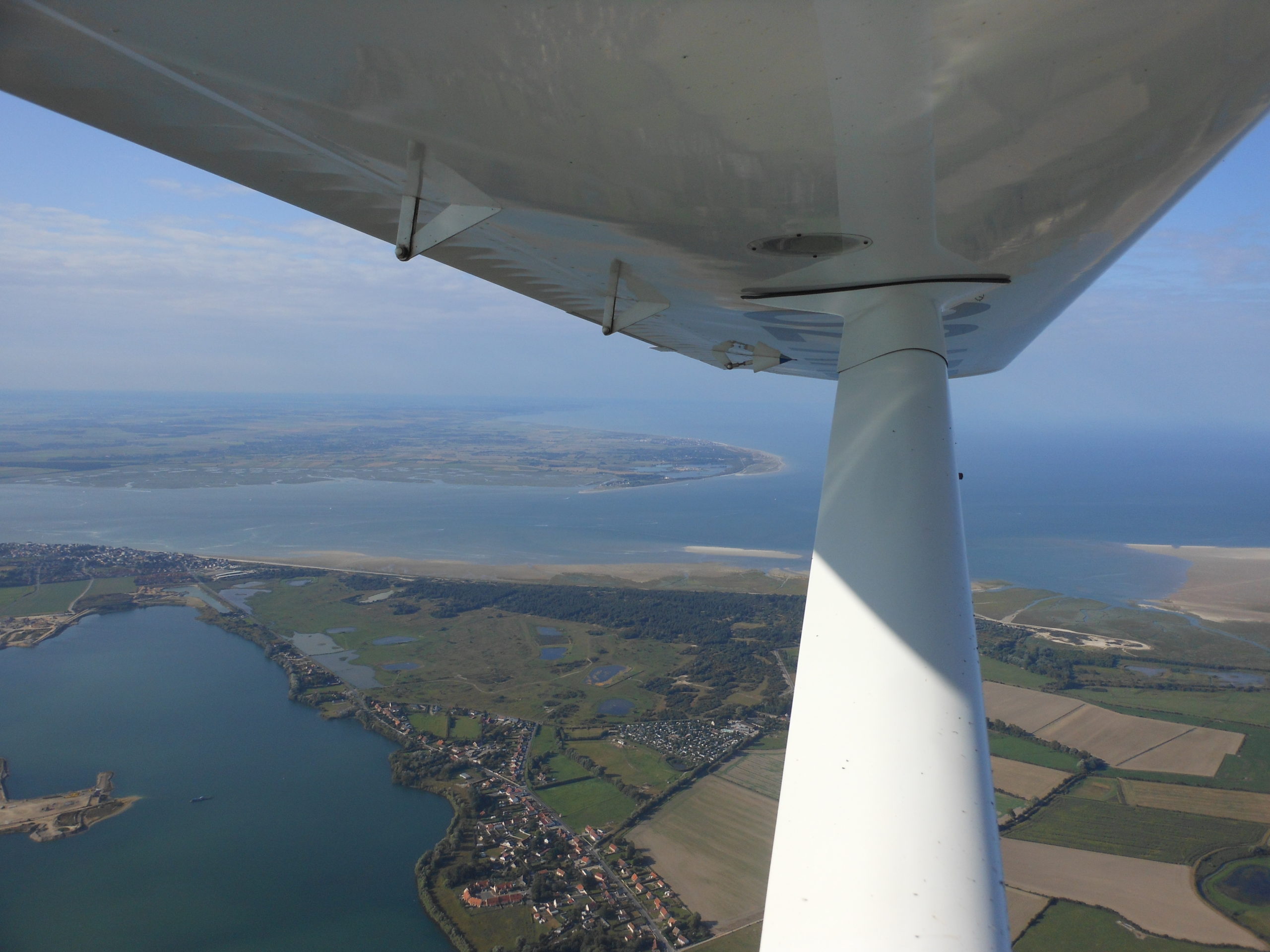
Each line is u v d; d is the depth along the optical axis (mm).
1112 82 1699
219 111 1982
